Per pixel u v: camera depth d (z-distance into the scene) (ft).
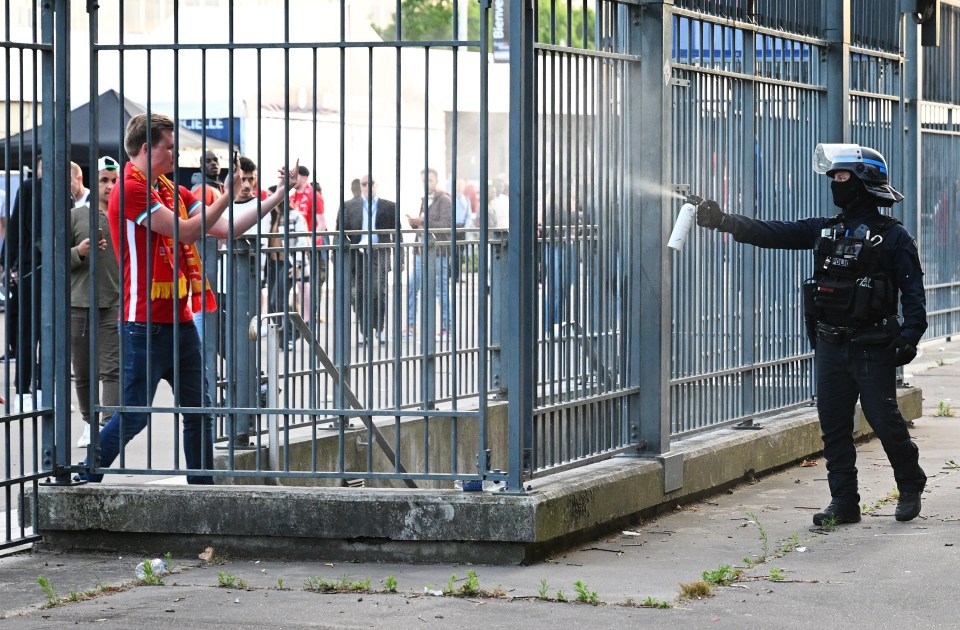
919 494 35.12
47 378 32.50
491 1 29.78
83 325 43.75
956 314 80.89
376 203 66.08
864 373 34.24
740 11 40.93
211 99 77.05
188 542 31.42
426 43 29.94
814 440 44.73
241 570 30.04
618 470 33.58
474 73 88.99
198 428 33.81
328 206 78.23
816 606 26.50
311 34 78.38
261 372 36.27
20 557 31.68
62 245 32.24
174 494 31.30
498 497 29.89
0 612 26.35
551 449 32.35
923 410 57.72
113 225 33.12
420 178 85.66
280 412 31.50
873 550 31.55
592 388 33.99
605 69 34.06
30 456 44.01
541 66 31.45
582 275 33.47
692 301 38.81
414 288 41.86
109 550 31.91
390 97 83.20
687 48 37.86
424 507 30.07
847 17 47.52
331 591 27.81
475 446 43.21
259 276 33.55
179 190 34.55
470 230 43.14
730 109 40.42
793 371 46.06
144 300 33.06
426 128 30.42
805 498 38.27
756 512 36.24
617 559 30.71
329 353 39.19
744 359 42.42
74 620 25.63
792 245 35.14
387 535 30.27
